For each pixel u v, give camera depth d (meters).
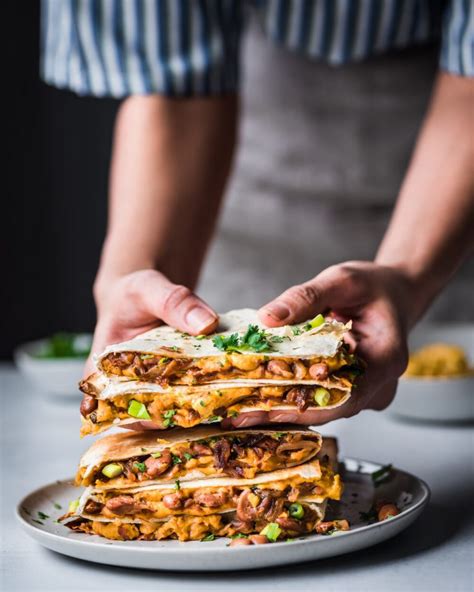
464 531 1.35
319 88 3.19
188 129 2.21
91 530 1.31
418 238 1.78
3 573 1.25
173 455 1.29
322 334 1.30
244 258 3.38
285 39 2.77
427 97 3.13
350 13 2.68
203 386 1.26
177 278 2.00
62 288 4.45
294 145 3.26
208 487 1.28
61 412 2.40
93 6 2.32
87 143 4.33
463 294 3.26
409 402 2.09
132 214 2.02
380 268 1.61
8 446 2.04
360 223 3.27
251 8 3.22
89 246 4.41
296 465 1.29
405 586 1.14
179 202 2.06
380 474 1.51
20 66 4.26
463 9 2.00
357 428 2.11
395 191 3.22
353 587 1.14
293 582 1.16
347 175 3.24
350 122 3.20
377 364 1.44
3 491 1.68
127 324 1.55
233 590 1.14
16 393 2.70
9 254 4.39
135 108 2.25
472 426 2.09
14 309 4.43
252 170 3.31
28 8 4.23
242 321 1.42
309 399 1.26
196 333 1.35
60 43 2.41
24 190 4.35
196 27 2.33
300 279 3.36
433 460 1.79
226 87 2.32
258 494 1.27
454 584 1.14
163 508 1.28
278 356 1.24
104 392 1.27
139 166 2.12
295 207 3.30
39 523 1.36
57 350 2.65
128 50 2.32
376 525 1.20
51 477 1.76
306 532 1.28
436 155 1.92
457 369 2.17
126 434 1.36
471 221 1.83
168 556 1.15
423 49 3.09
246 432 1.29
